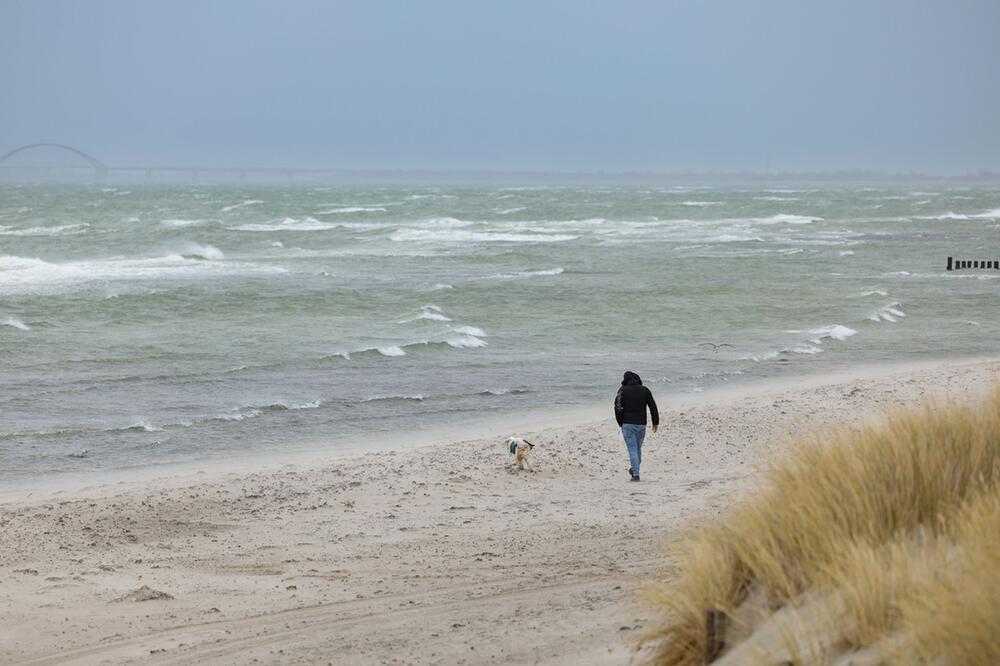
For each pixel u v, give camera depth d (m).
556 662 26.41
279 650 30.19
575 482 54.47
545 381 88.75
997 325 120.94
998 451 21.83
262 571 39.72
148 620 33.81
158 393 83.38
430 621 32.34
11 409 76.94
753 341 110.94
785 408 71.25
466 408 78.19
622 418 55.00
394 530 45.66
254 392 83.94
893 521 20.12
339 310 134.25
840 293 152.12
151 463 62.19
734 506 25.88
